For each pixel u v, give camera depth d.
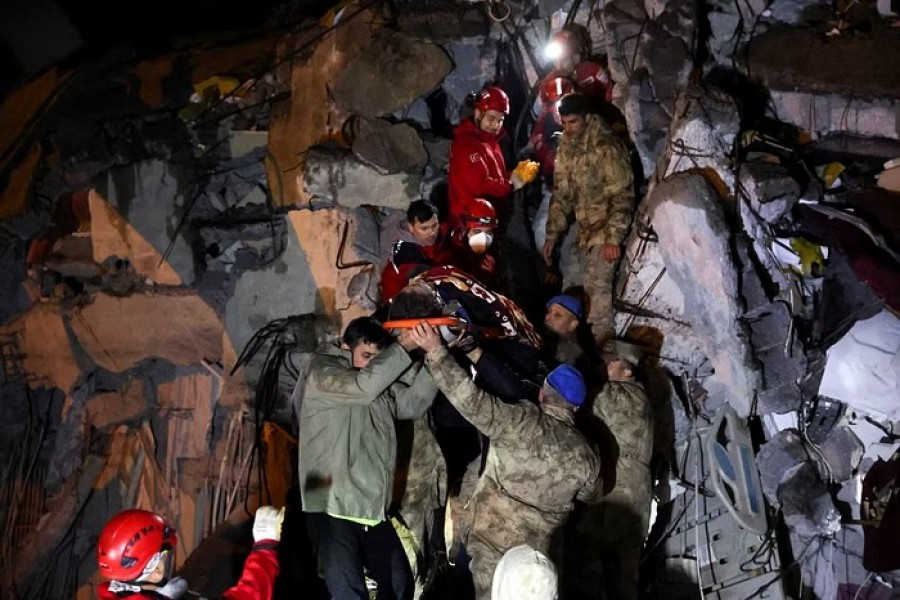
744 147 7.20
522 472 5.40
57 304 8.91
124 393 8.81
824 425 7.18
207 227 8.23
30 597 8.77
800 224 7.20
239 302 8.03
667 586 7.05
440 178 7.56
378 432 5.47
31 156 8.95
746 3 7.96
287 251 7.82
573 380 5.48
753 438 7.36
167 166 8.38
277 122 8.00
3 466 9.19
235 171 8.28
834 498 7.15
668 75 7.18
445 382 5.25
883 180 7.60
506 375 5.52
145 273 8.45
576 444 5.46
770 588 6.78
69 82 8.97
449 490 6.20
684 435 7.14
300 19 9.28
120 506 8.66
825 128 7.91
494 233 6.96
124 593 4.18
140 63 8.84
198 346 8.43
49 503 9.04
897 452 6.96
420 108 7.86
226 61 8.60
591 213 6.70
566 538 6.18
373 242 7.52
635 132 7.21
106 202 8.56
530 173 7.11
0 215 8.91
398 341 5.38
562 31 7.74
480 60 8.03
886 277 6.83
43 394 9.27
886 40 7.84
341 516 5.38
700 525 7.05
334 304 7.61
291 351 7.71
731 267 6.37
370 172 7.48
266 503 7.43
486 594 5.49
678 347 7.12
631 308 7.05
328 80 7.74
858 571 7.11
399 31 7.75
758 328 6.69
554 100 7.52
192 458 8.41
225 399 8.14
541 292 7.26
